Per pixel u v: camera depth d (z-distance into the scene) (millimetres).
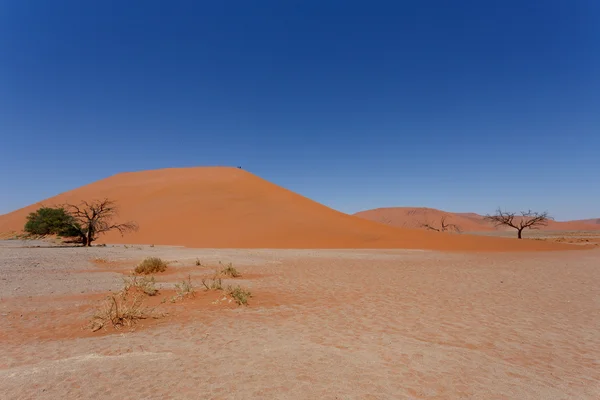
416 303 9383
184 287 10297
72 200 63531
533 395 4090
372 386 4188
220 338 6078
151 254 25297
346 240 42156
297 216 52094
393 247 39031
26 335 6219
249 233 44500
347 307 8812
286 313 8102
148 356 5133
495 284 12875
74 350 5410
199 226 47531
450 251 34188
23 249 27969
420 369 4770
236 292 9578
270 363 4875
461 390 4152
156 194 61312
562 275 15594
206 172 76250
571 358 5371
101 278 13414
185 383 4188
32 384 4129
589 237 75375
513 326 7145
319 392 3990
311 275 15203
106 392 3936
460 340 6168
